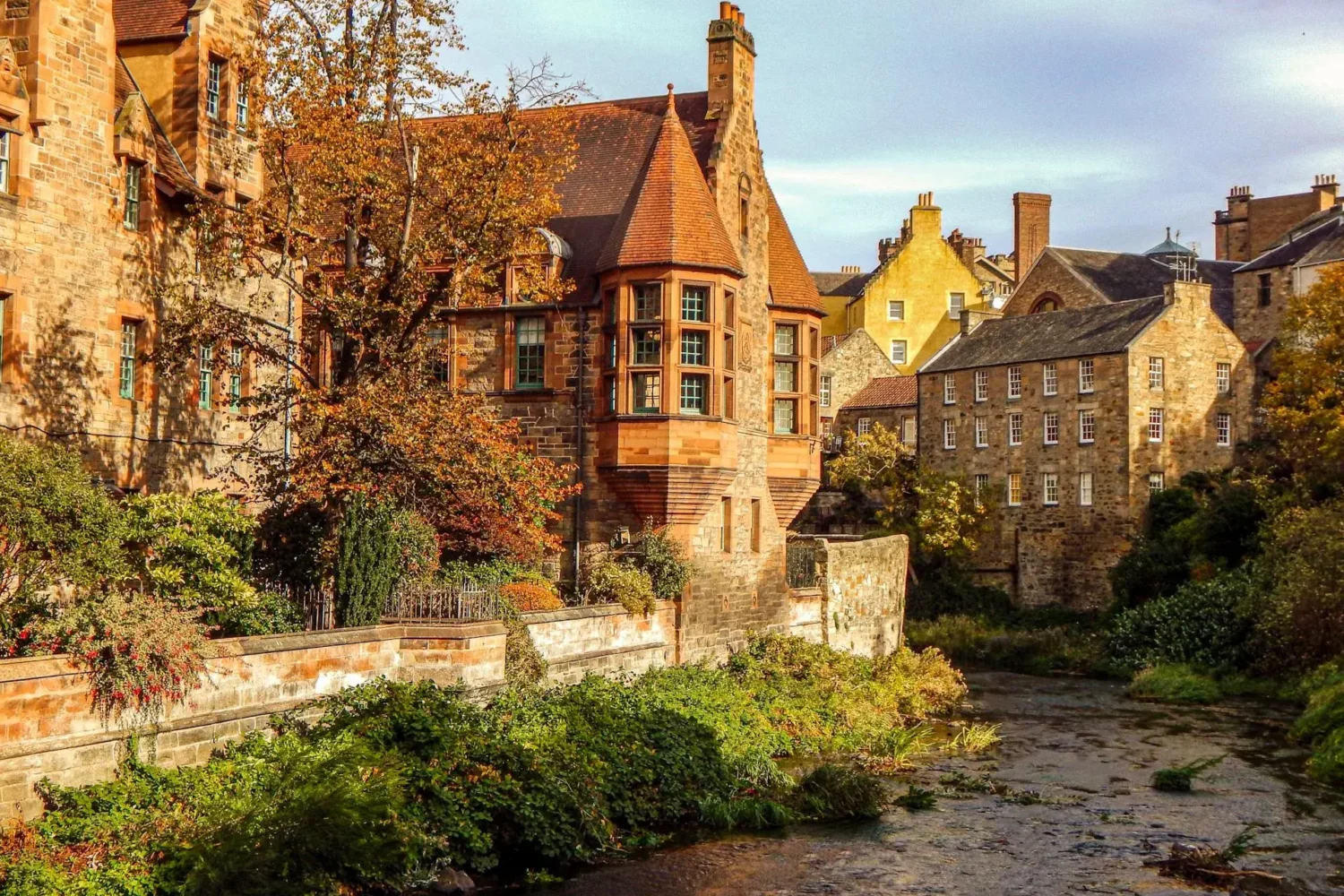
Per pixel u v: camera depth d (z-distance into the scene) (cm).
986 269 9425
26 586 1858
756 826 2366
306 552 2533
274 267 2653
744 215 3634
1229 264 7912
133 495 2261
